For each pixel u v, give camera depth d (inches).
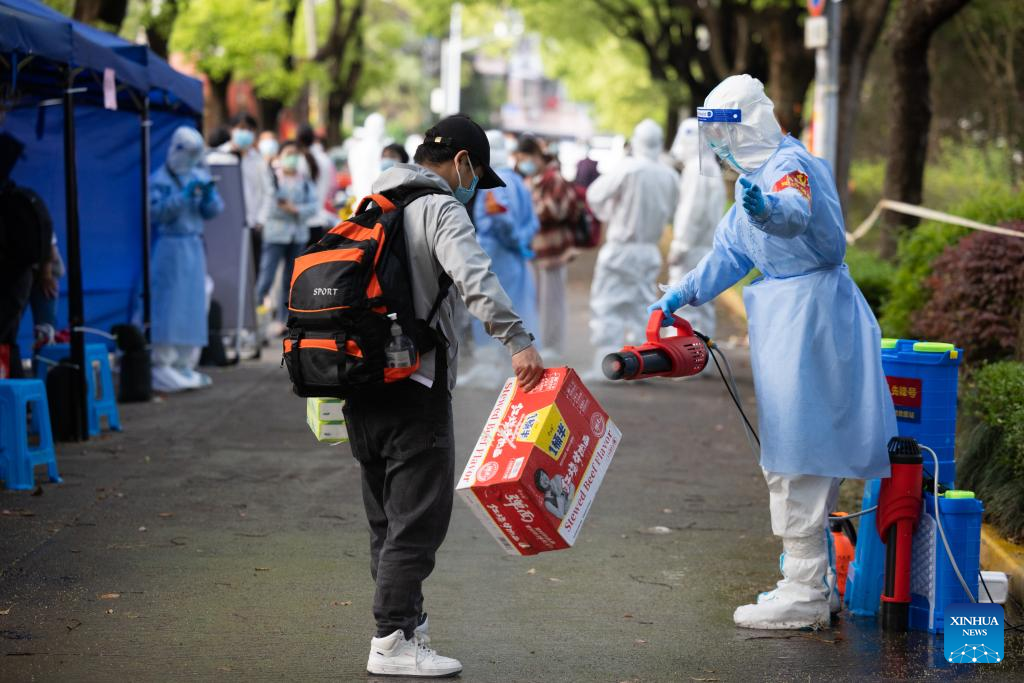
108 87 699.4
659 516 582.9
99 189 942.4
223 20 1904.5
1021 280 684.1
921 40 1077.8
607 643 409.1
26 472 593.6
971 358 705.6
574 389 362.3
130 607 431.2
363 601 444.1
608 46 3499.0
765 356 417.1
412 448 360.8
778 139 410.9
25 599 436.8
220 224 1023.6
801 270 415.5
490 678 374.6
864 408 413.4
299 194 1143.6
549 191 1053.2
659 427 806.5
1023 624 432.8
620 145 1711.4
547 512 352.2
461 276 348.2
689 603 455.2
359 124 5767.7
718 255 438.3
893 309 844.6
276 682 365.4
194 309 879.1
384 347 346.6
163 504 575.8
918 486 421.7
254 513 565.6
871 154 2118.6
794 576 427.8
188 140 849.5
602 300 980.6
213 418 792.3
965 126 1764.3
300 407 836.6
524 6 2805.1
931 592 423.2
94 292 943.7
